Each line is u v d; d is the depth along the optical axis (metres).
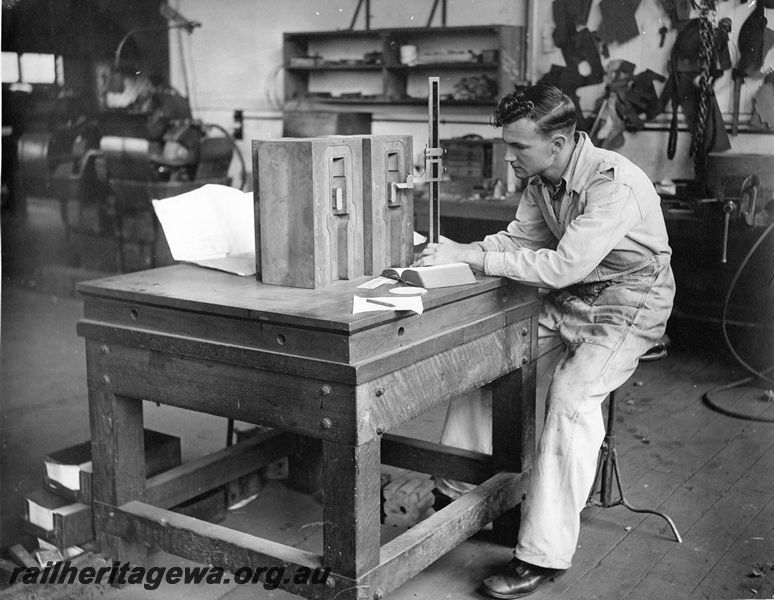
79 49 8.02
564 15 6.44
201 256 3.04
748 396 4.96
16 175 8.00
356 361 2.28
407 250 2.96
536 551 2.80
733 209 5.39
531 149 2.92
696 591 2.89
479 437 3.31
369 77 8.02
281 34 8.46
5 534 3.15
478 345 2.77
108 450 2.81
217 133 8.98
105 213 8.15
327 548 2.40
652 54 6.16
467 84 6.96
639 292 3.05
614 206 2.89
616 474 3.23
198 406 2.58
